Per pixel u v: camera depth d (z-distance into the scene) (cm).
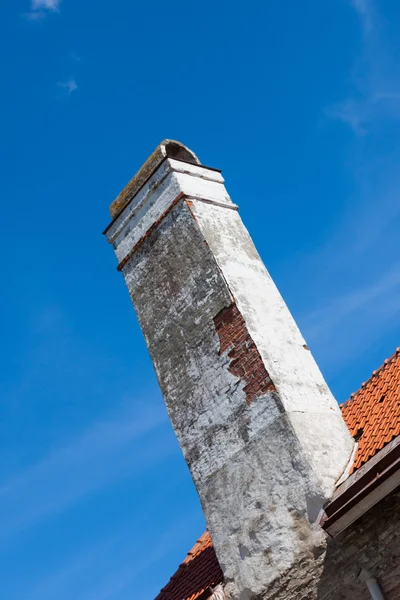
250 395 1250
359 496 1055
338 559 1098
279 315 1354
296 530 1145
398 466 1026
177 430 1338
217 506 1248
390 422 1184
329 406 1272
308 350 1341
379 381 1360
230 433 1261
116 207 1559
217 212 1464
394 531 1060
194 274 1384
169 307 1412
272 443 1202
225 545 1222
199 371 1332
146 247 1484
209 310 1345
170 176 1470
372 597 1047
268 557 1166
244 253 1420
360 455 1179
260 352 1257
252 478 1214
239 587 1188
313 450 1180
